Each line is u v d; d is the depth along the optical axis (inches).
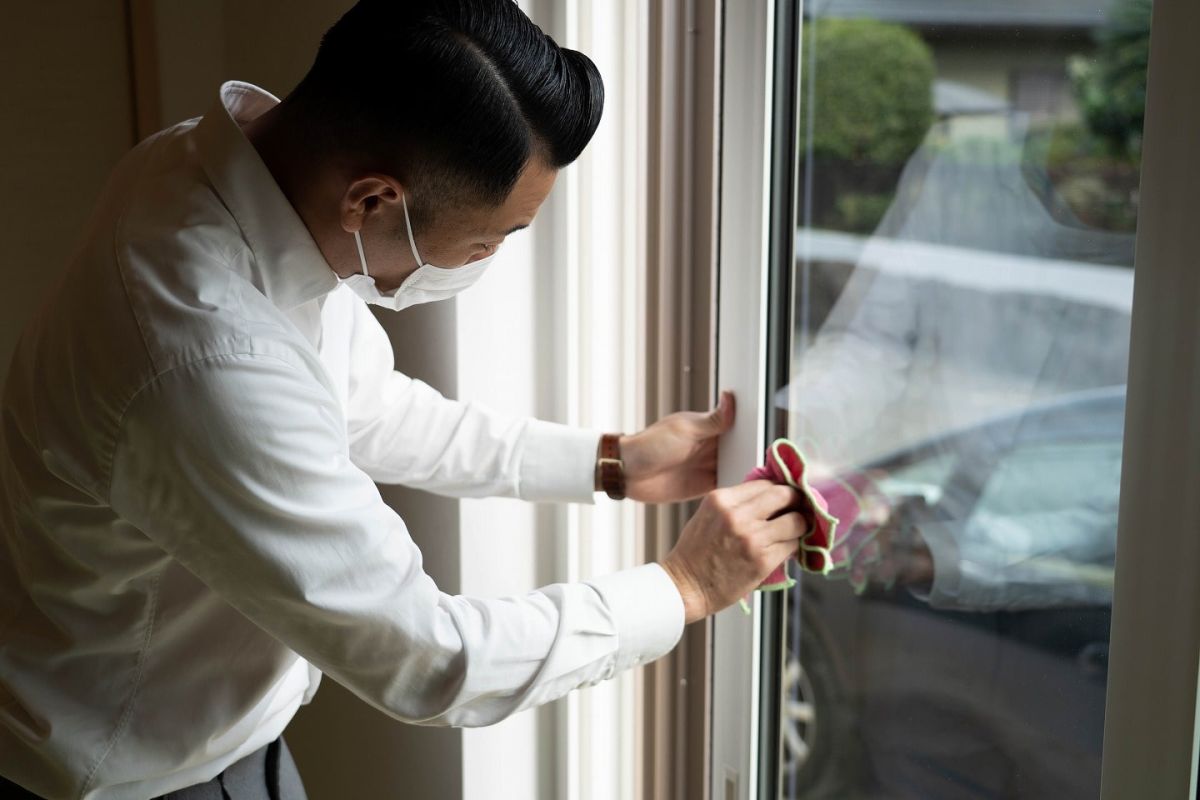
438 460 50.8
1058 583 42.4
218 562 36.0
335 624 36.0
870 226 46.8
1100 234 38.4
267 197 37.4
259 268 38.1
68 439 36.6
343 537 35.5
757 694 52.6
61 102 72.2
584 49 52.6
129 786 43.2
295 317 42.3
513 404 56.6
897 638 49.6
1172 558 34.2
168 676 42.0
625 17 52.0
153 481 35.4
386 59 34.4
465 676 36.8
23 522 40.4
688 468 51.1
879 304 47.1
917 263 45.4
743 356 49.1
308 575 35.3
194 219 37.0
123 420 34.9
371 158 36.0
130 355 34.8
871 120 45.9
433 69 34.1
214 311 35.0
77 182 73.6
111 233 37.7
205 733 42.7
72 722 41.5
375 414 50.4
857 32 45.8
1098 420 39.6
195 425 34.3
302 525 35.0
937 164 43.8
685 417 50.5
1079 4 37.8
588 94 37.3
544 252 55.7
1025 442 42.5
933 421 46.0
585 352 55.6
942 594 47.3
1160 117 32.7
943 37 42.7
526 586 58.8
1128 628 35.9
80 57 71.8
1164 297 33.4
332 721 68.8
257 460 34.4
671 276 52.4
